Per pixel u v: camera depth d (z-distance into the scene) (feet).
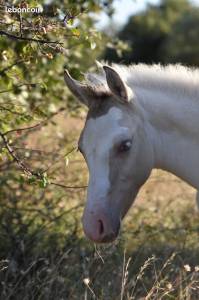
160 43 223.10
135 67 35.37
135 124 32.94
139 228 44.80
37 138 55.11
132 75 34.91
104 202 31.73
